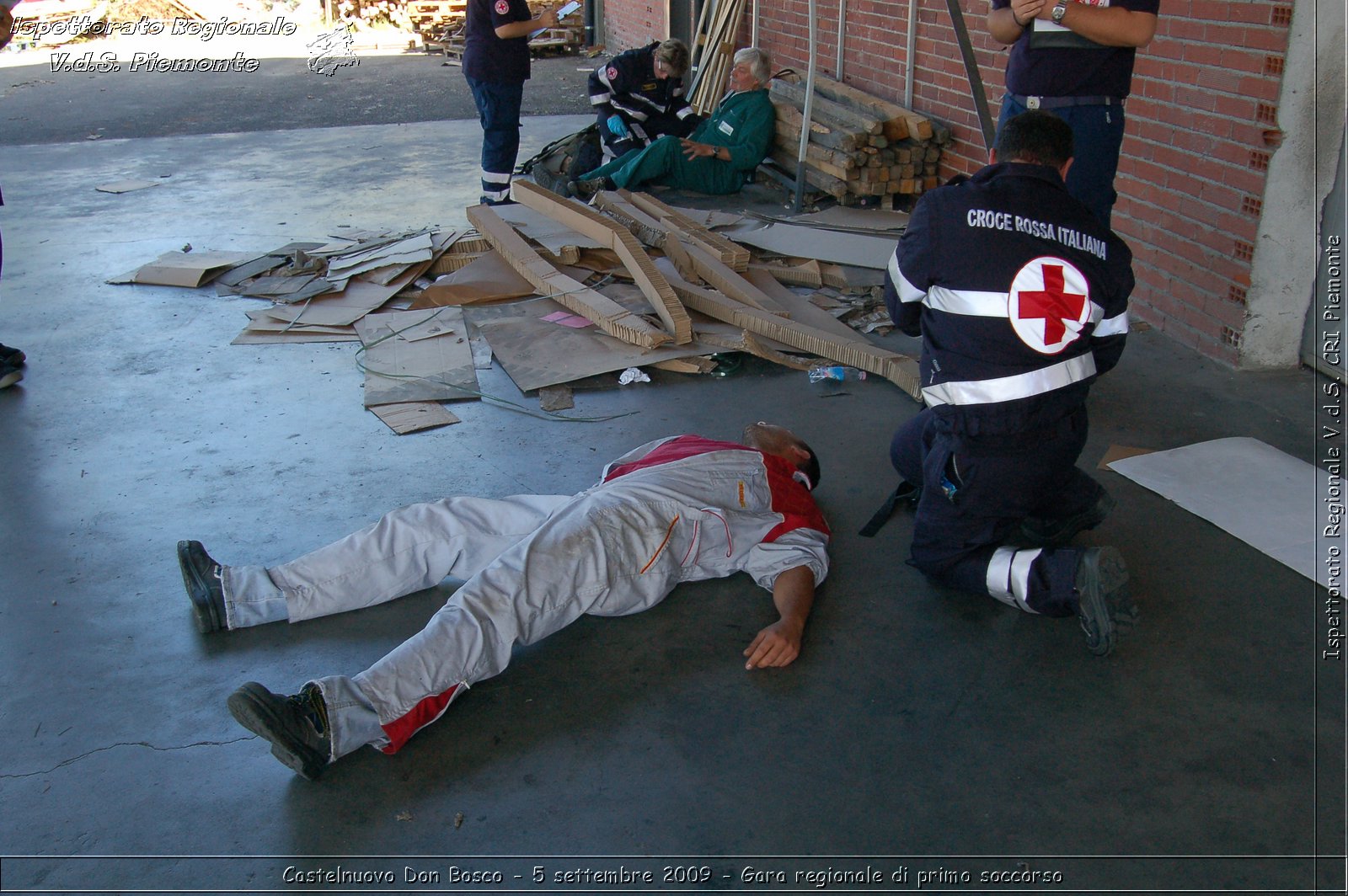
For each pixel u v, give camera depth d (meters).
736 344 4.58
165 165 8.67
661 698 2.66
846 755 2.47
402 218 7.00
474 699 2.67
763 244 5.94
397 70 13.69
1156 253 4.80
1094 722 2.56
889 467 3.77
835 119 6.95
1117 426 3.99
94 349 4.91
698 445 3.11
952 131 6.59
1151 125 4.70
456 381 4.42
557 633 2.91
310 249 6.15
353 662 2.81
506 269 5.46
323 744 2.37
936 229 2.69
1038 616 2.94
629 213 6.04
